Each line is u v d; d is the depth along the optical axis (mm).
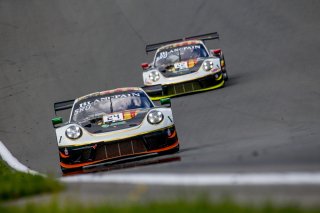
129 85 67062
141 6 96375
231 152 28281
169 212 15727
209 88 57188
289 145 28547
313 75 55812
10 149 47500
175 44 61750
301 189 17219
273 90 52375
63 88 68500
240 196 17422
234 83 58625
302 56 64688
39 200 20938
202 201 16281
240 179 19438
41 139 49562
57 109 38906
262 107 47312
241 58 69875
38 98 65125
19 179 25469
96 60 78250
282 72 59562
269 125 41656
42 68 76812
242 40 76938
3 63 79750
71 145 34688
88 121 36344
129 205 16984
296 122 41344
